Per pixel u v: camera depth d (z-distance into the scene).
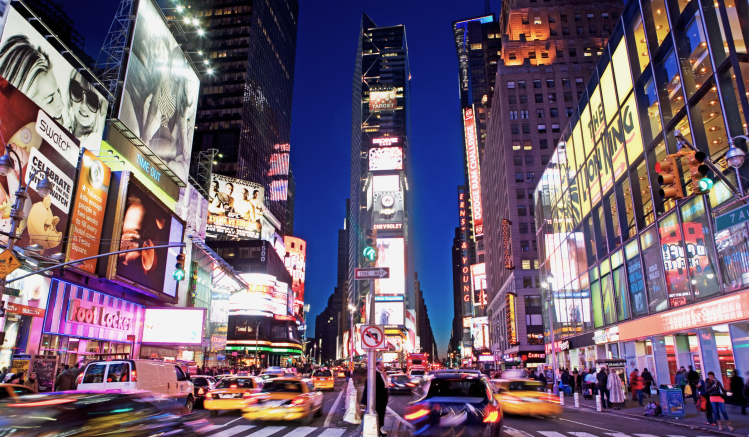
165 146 48.41
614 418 20.41
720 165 23.20
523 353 76.62
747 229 21.34
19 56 28.56
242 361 94.88
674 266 27.50
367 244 14.67
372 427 11.80
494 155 102.81
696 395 24.16
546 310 55.22
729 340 24.14
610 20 96.50
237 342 102.75
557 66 91.00
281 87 162.12
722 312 23.06
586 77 89.81
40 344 29.75
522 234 83.44
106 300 38.16
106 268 35.50
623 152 34.00
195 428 10.29
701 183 12.90
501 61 97.69
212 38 131.25
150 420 8.77
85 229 33.56
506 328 84.62
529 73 91.06
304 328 150.88
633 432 15.80
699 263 25.16
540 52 95.56
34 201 28.41
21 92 27.83
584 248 42.25
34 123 28.72
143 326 44.19
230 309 101.75
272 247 115.50
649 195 30.33
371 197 166.38
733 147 13.25
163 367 18.38
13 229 17.03
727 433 15.45
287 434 14.79
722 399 16.52
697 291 25.31
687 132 26.12
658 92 29.08
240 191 106.38
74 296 33.62
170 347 51.12
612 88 35.81
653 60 29.73
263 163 138.00
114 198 37.16
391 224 161.50
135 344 43.03
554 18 97.62
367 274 14.36
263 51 143.38
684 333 27.56
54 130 30.62
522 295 79.69
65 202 31.53
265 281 104.56
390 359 137.50
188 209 57.06
